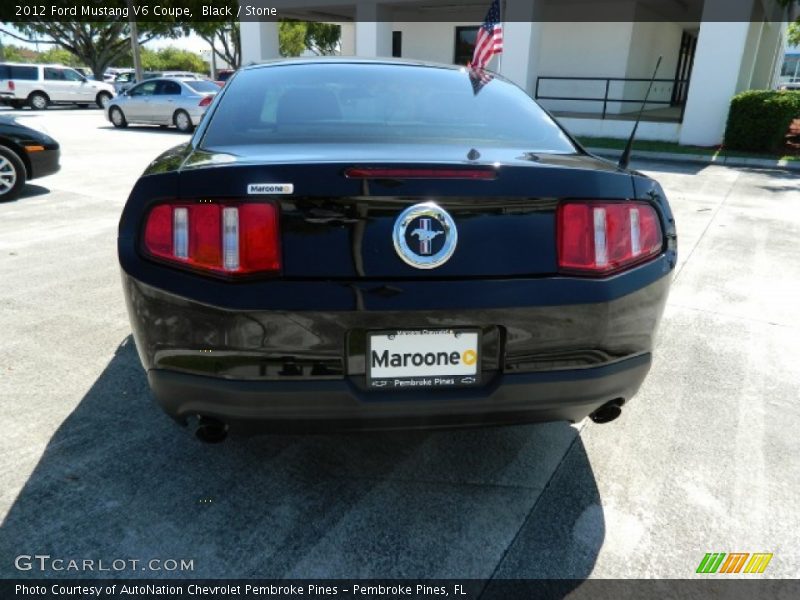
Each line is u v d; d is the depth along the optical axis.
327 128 2.38
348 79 2.75
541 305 1.89
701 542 2.12
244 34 19.48
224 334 1.82
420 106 2.59
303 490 2.32
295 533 2.11
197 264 1.83
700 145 14.36
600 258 1.95
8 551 1.98
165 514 2.17
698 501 2.33
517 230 1.89
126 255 1.92
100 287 4.40
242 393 1.85
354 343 1.84
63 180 8.55
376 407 1.88
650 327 2.11
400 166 1.81
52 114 21.89
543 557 2.04
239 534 2.09
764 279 5.02
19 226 6.05
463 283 1.85
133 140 14.07
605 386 2.02
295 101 2.57
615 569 2.00
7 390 2.97
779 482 2.46
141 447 2.55
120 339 3.57
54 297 4.20
